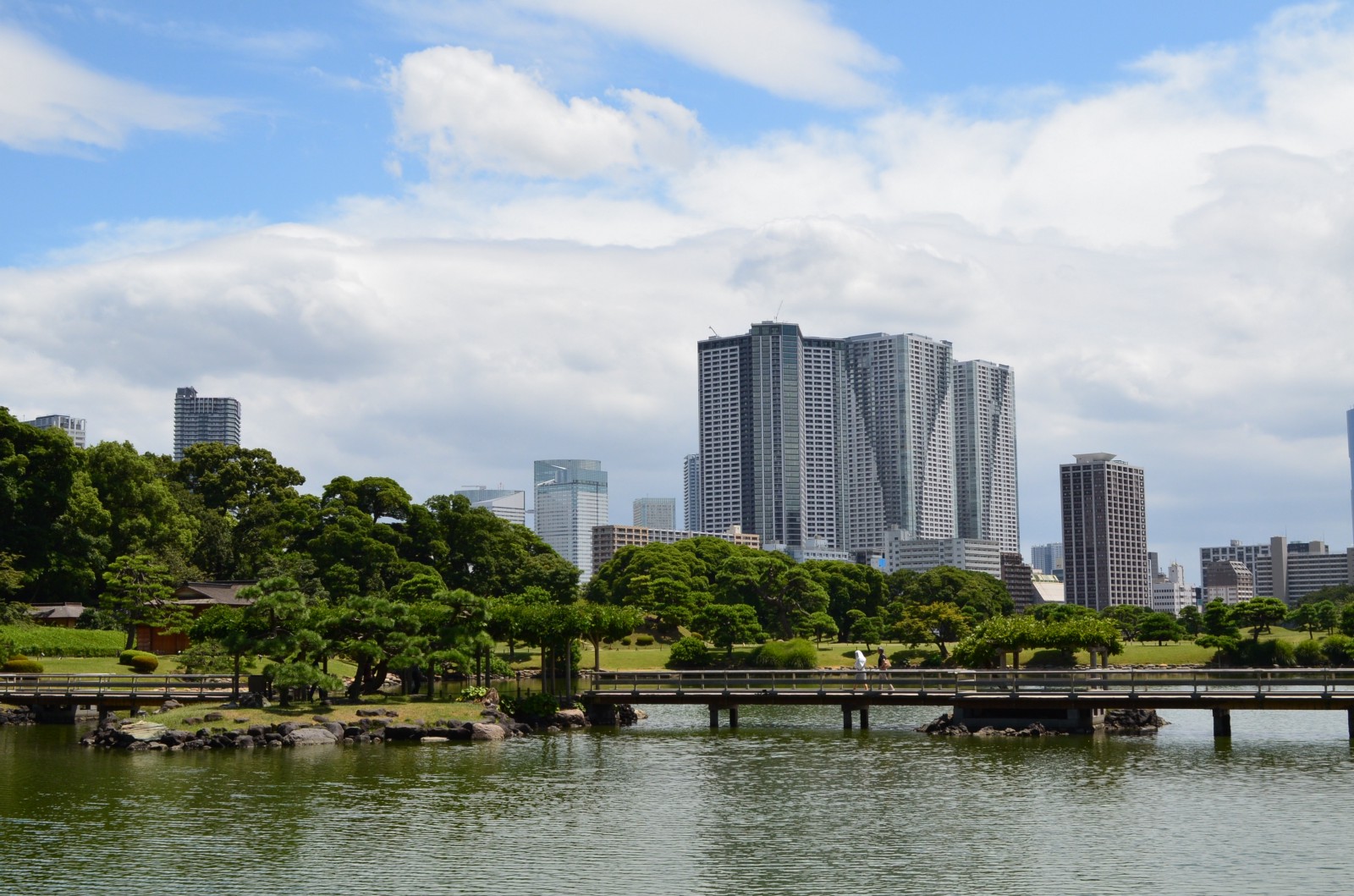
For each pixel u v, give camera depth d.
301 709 75.94
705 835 46.91
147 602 111.25
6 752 67.38
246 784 57.03
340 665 114.75
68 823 48.22
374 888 39.31
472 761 65.06
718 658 144.25
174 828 47.44
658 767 63.97
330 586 133.00
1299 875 40.69
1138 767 63.97
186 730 69.88
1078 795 55.25
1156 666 159.12
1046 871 41.31
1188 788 57.09
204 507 161.25
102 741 69.94
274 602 75.62
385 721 75.00
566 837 46.59
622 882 40.03
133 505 138.00
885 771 63.00
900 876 40.84
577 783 58.66
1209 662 175.50
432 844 45.28
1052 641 93.12
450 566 156.62
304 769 61.75
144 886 39.38
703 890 39.12
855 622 174.62
